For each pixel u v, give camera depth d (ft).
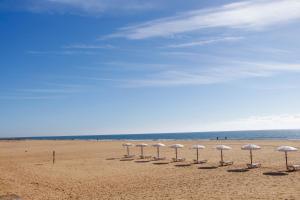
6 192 61.00
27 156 126.31
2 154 136.26
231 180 64.75
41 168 89.86
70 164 98.78
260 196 50.08
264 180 63.00
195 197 51.78
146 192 57.98
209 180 66.13
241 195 51.34
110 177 75.87
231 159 99.96
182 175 74.49
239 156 107.65
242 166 83.56
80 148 166.09
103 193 59.62
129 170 85.10
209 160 99.81
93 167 91.91
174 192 56.44
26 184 68.18
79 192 61.31
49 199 56.44
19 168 88.69
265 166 81.56
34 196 58.59
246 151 124.36
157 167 88.74
